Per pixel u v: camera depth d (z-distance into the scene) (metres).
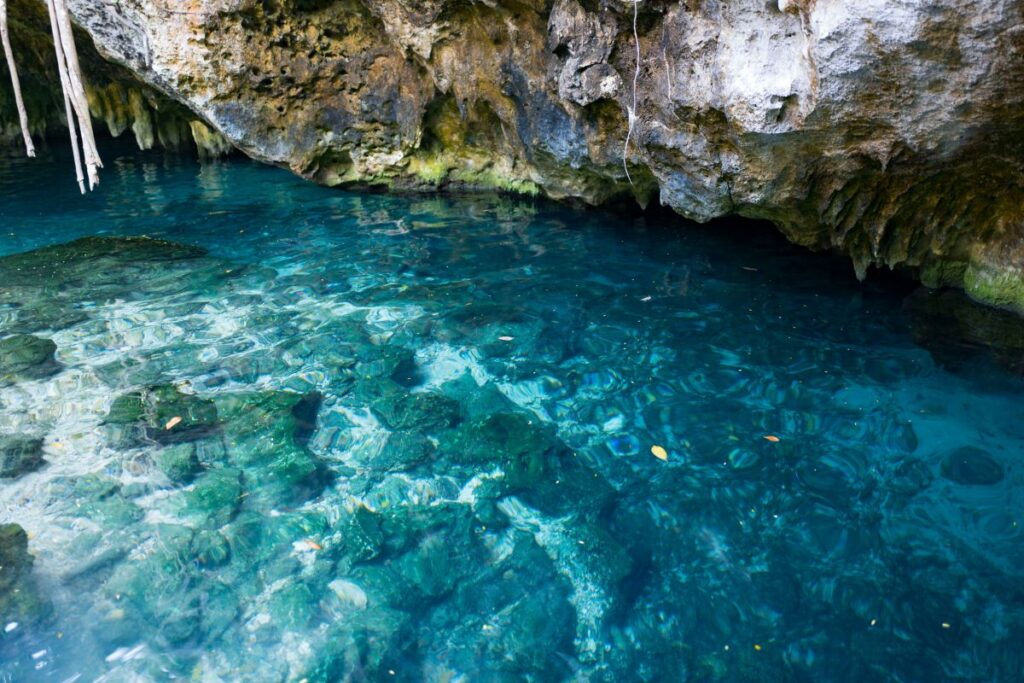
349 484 4.20
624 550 3.70
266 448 4.50
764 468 4.23
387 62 8.99
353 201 9.83
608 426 4.69
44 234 8.82
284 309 6.42
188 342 5.84
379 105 9.20
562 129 7.43
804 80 4.48
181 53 8.53
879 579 3.46
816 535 3.74
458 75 8.25
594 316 6.07
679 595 3.44
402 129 9.30
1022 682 2.95
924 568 3.51
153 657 3.11
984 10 3.77
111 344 5.84
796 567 3.56
